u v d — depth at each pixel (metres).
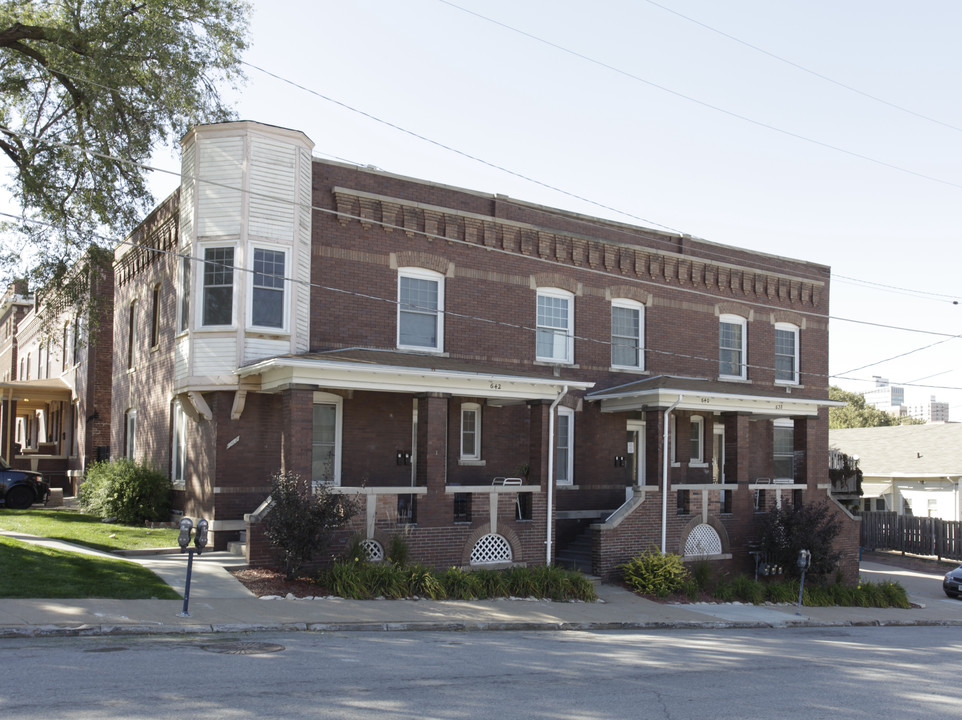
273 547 17.55
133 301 27.12
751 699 10.15
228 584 16.16
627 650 13.56
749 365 28.80
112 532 20.98
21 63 24.06
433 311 22.89
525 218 24.70
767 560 24.02
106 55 21.05
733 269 28.55
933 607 25.41
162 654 10.78
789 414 25.44
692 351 27.61
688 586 21.34
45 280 23.88
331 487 18.00
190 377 19.84
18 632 11.67
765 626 18.91
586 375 25.28
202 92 23.58
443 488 19.44
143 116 23.23
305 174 20.80
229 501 19.75
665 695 10.07
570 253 25.38
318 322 20.91
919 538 36.78
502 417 23.70
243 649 11.46
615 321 26.33
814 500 25.86
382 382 18.88
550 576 19.25
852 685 11.55
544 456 21.02
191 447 21.22
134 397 26.25
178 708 8.12
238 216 19.77
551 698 9.51
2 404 34.47
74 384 34.16
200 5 23.08
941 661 14.61
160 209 23.70
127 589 14.88
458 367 20.23
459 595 17.80
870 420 83.12
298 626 13.53
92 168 23.25
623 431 25.84
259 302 19.83
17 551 16.75
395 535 18.59
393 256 22.16
